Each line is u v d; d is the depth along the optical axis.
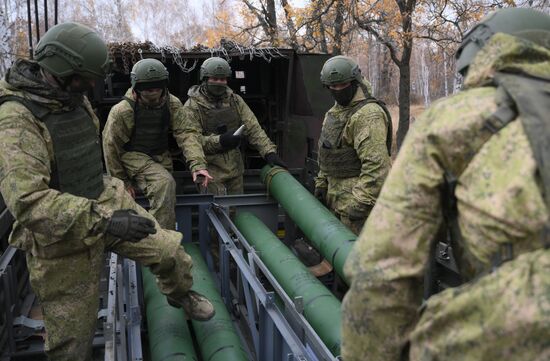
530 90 1.27
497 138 1.25
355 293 1.37
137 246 2.70
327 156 4.11
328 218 3.88
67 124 2.45
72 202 2.30
